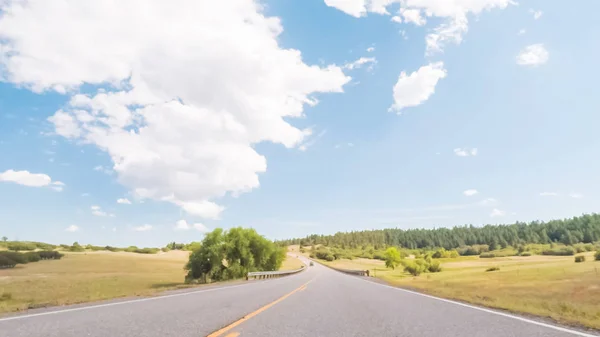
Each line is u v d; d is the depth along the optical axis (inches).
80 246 5536.4
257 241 2116.1
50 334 219.0
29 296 740.7
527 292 908.0
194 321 281.3
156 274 2524.6
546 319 314.8
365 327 269.6
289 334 235.8
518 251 7696.9
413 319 314.8
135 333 225.9
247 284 1008.2
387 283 1147.9
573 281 1475.1
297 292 669.3
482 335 237.3
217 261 1839.3
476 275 2522.1
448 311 378.0
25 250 4958.2
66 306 385.4
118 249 6250.0
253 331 244.7
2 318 286.7
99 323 264.2
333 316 331.9
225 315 320.8
